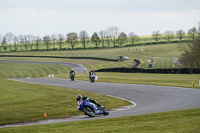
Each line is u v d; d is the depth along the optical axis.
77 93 47.47
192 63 96.38
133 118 23.00
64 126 21.64
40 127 21.91
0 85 64.50
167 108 29.50
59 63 184.75
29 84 66.88
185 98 36.78
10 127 23.41
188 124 18.48
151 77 74.06
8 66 182.00
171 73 79.94
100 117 26.16
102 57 197.38
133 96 42.62
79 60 193.50
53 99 40.72
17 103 37.44
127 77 78.38
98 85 60.91
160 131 16.98
